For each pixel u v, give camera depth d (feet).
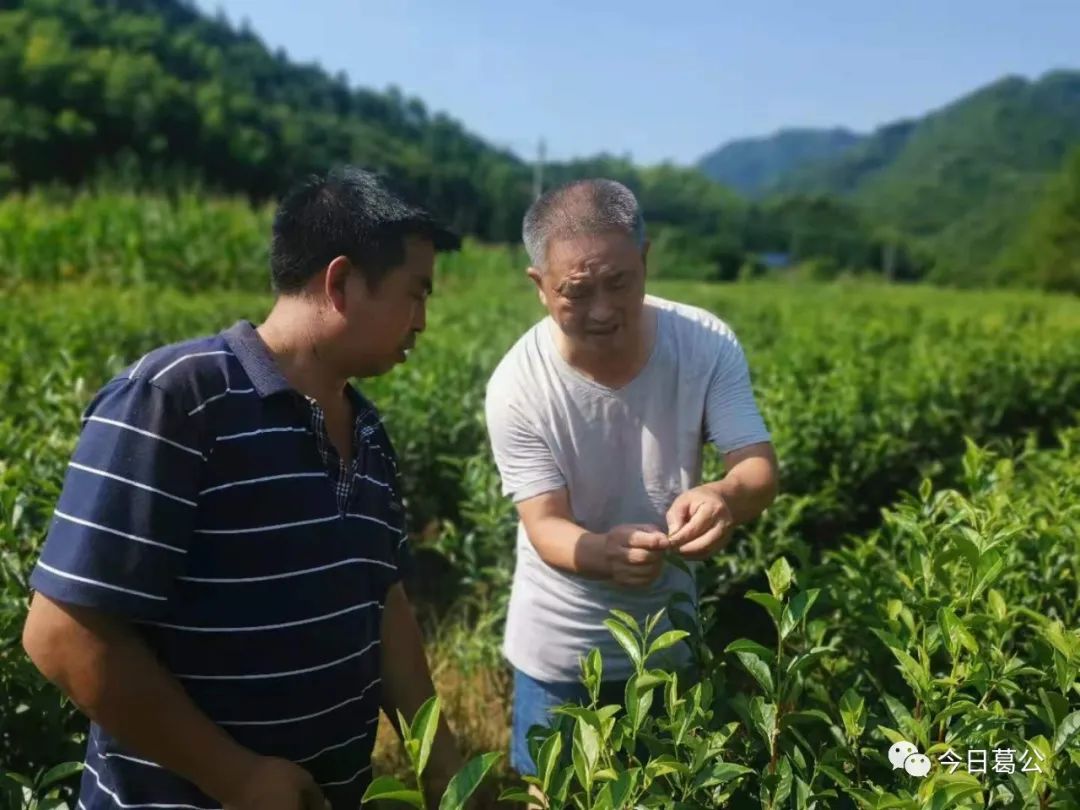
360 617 6.59
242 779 5.84
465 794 4.82
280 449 5.95
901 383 22.21
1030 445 14.43
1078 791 5.89
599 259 7.43
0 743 8.27
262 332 6.31
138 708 5.56
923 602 7.25
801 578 7.95
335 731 6.60
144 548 5.46
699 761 5.72
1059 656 6.14
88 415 5.70
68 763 6.88
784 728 6.47
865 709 6.73
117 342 23.73
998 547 7.32
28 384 17.34
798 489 17.10
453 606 16.07
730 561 13.97
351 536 6.43
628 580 7.66
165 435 5.56
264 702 6.18
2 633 8.07
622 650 8.85
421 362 22.07
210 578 5.91
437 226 6.21
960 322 41.73
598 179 7.77
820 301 67.87
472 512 15.65
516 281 70.69
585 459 8.48
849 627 8.66
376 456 6.84
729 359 8.45
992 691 7.14
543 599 9.00
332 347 6.17
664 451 8.45
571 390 8.31
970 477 9.86
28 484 10.83
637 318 7.84
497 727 13.08
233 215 58.85
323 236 5.93
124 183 107.04
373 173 6.15
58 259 47.73
